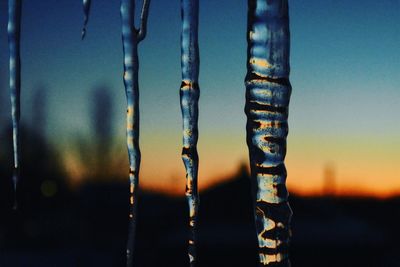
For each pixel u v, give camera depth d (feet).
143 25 2.00
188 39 1.93
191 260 1.91
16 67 2.16
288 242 1.80
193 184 1.92
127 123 1.99
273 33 1.80
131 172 1.99
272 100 1.80
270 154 1.80
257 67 1.81
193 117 1.93
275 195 1.80
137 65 2.00
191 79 1.93
